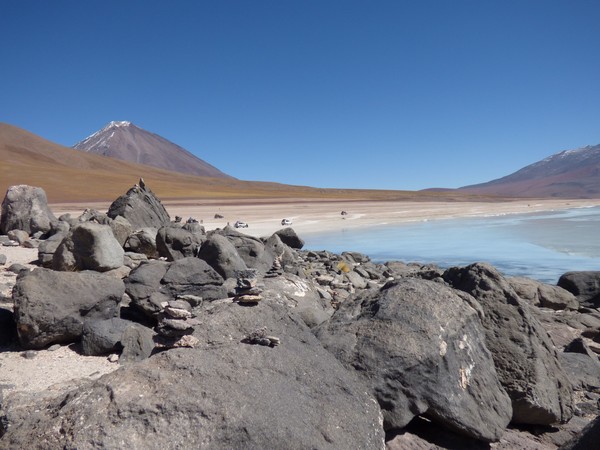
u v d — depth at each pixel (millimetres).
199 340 4703
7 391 5547
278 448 3652
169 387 3770
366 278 16891
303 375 4516
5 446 3412
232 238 13992
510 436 5578
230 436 3564
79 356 6867
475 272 7062
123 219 15406
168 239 13594
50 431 3408
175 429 3488
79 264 10672
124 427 3404
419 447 5023
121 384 3742
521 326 6328
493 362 5926
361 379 5137
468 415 5164
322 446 3828
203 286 8820
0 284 10086
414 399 5094
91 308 7484
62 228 16500
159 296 8398
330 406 4312
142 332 6840
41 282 7305
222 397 3795
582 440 4379
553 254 24750
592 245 28297
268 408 3881
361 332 5660
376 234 35906
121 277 10727
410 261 22984
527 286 13391
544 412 5734
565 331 10539
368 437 4266
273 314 5363
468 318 5887
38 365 6492
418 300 5910
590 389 7359
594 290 14352
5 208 18031
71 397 3723
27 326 6914
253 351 4516
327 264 17547
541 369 5984
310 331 5480
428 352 5301
